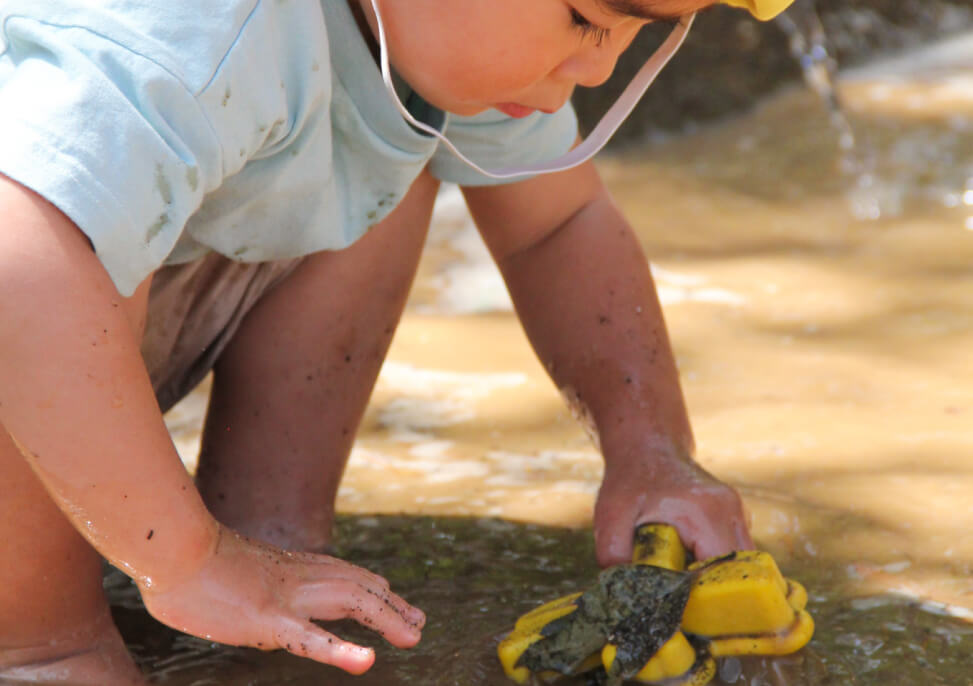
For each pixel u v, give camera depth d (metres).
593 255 3.11
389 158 2.54
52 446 2.08
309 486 2.95
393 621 2.36
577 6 2.16
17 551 2.32
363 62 2.43
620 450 2.96
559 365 3.12
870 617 2.63
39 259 2.03
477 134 2.85
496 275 5.14
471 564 2.92
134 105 2.09
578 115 6.89
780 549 2.95
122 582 2.82
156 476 2.16
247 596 2.26
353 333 2.90
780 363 4.15
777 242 5.47
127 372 2.12
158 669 2.48
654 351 3.08
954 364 4.10
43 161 2.04
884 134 6.98
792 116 7.39
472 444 3.64
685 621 2.45
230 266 2.76
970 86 7.81
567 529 3.11
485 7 2.19
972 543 2.95
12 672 2.39
